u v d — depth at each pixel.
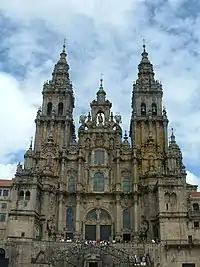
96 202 85.62
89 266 67.12
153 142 90.75
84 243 72.75
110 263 67.56
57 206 84.38
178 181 80.44
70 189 87.44
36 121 94.81
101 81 101.50
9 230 75.38
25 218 76.69
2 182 96.75
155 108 98.25
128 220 83.31
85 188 87.31
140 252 71.81
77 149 91.56
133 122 95.25
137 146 91.56
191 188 100.38
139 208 83.19
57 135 93.38
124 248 72.25
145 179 85.81
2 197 92.12
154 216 80.69
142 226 81.06
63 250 70.94
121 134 93.38
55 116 95.62
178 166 88.25
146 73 104.31
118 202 84.00
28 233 75.19
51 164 88.31
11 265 69.94
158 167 86.88
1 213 89.88
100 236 82.31
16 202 78.31
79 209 83.62
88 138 93.25
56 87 101.19
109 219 84.06
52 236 80.00
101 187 87.44
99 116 96.94
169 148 89.88
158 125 94.50
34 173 82.50
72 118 97.81
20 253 71.19
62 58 108.56
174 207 77.69
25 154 88.94
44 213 81.44
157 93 100.06
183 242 73.12
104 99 98.75
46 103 98.94
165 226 75.62
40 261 69.12
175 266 70.75
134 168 87.19
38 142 92.31
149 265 68.56
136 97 99.62
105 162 90.00
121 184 87.38
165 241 73.56
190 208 86.44
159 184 80.12
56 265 66.88
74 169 89.50
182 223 75.88
